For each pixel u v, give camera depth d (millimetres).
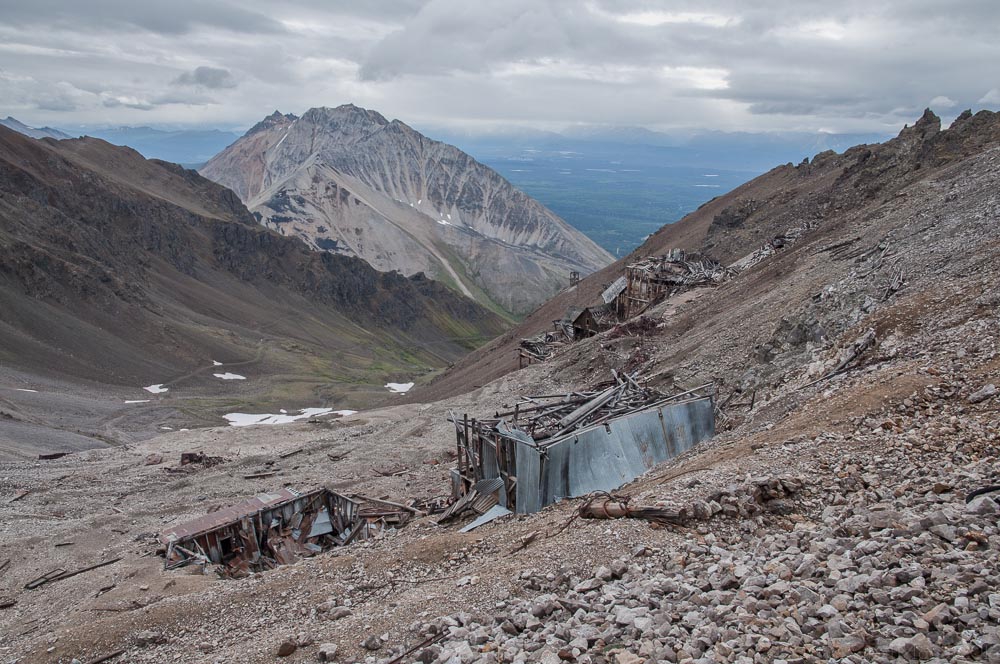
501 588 13664
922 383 18141
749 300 52625
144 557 28141
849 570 10930
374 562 18797
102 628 17812
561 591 13180
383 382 168250
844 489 14836
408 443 51938
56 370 119250
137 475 48375
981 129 64000
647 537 14492
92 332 139875
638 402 28828
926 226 39125
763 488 15109
